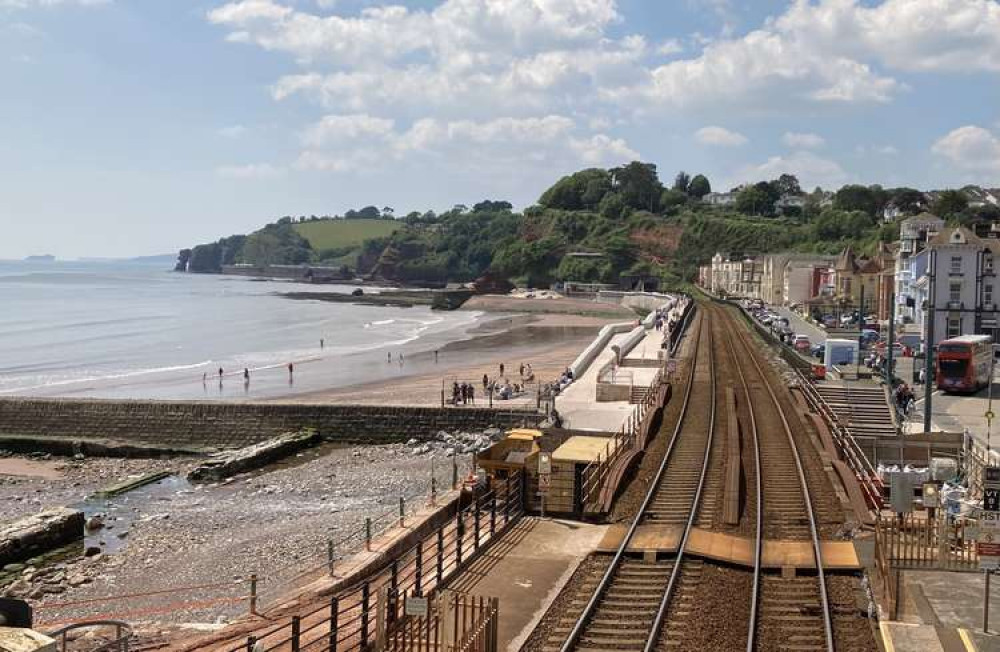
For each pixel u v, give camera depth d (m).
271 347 109.31
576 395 55.47
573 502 25.84
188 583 29.84
